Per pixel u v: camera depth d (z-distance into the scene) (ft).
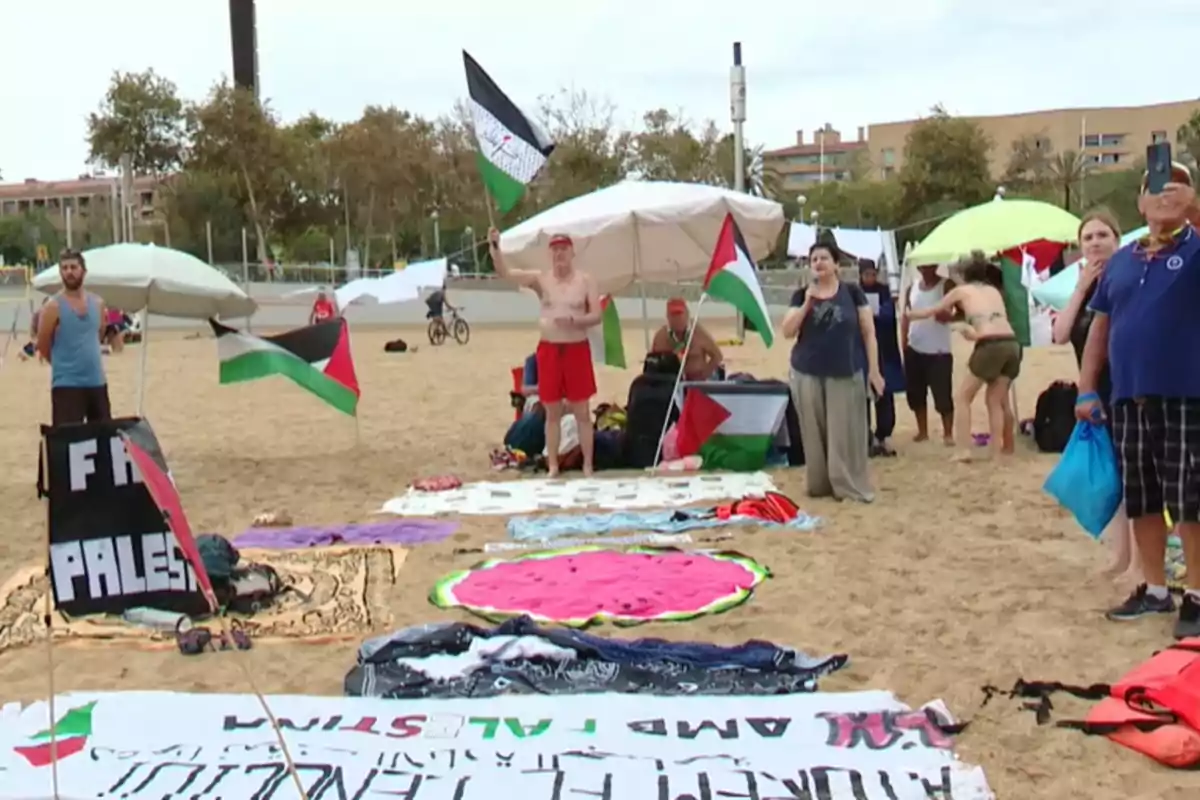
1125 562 20.43
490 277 174.81
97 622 18.95
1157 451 17.28
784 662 16.34
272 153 190.49
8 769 13.32
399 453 37.60
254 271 175.73
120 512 13.46
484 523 26.66
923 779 12.76
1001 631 17.98
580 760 13.34
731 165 195.00
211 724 14.53
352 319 133.08
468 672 16.12
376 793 12.64
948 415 35.99
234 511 28.71
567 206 36.19
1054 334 21.59
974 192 207.62
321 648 17.85
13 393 61.62
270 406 51.57
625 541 24.35
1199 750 13.16
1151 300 16.96
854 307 27.76
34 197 355.77
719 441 32.60
